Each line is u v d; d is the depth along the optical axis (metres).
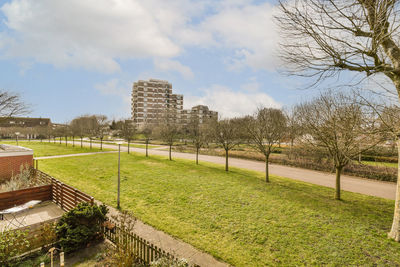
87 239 5.66
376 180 15.15
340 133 9.54
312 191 11.73
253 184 13.00
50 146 37.91
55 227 5.73
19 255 5.05
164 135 32.22
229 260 5.36
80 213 5.61
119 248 4.93
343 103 10.34
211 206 9.10
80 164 19.50
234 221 7.66
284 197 10.52
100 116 56.59
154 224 7.29
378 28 4.32
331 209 8.98
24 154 13.87
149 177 14.40
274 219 7.89
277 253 5.71
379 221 7.81
